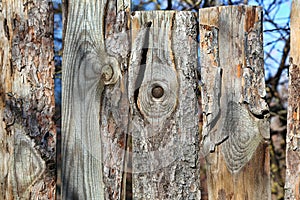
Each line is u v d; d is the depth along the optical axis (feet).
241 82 6.00
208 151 6.02
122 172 5.99
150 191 5.98
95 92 6.00
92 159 5.99
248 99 5.99
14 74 5.93
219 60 6.02
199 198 6.00
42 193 5.95
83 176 5.99
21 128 5.93
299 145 5.97
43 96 5.97
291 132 6.00
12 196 5.93
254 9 6.03
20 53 5.94
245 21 6.01
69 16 6.07
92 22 6.04
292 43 6.03
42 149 5.95
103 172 5.98
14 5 5.95
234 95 6.00
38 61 5.97
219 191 6.01
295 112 5.99
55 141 6.01
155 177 5.98
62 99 6.04
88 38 6.03
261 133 6.01
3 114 5.93
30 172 5.94
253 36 6.01
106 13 6.03
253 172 6.00
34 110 5.95
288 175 5.99
